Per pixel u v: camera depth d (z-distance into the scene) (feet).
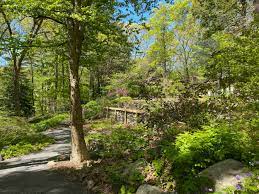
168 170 22.44
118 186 24.76
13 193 26.50
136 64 116.67
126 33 37.83
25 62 118.21
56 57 41.81
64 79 113.80
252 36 26.00
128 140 33.42
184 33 103.45
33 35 36.06
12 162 41.29
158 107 33.53
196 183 19.39
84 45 39.58
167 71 104.37
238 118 24.76
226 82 27.12
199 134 22.39
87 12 30.30
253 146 20.52
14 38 33.06
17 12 31.76
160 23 101.55
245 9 54.75
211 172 19.42
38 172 33.37
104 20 32.22
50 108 134.82
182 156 21.07
